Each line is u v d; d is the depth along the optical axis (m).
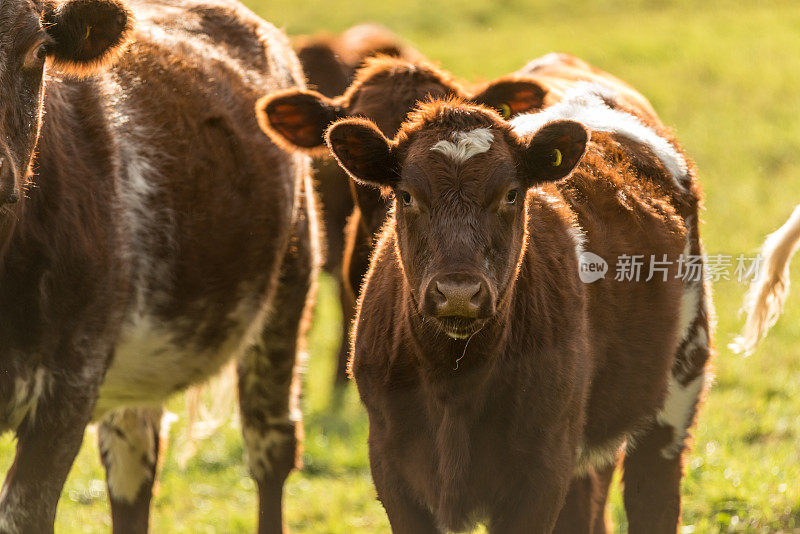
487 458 8.40
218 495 13.76
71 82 9.43
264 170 11.32
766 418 14.84
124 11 8.55
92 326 9.10
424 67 12.08
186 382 11.02
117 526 11.48
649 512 10.52
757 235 23.17
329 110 9.97
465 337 7.81
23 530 8.83
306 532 12.39
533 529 8.36
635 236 9.89
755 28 44.06
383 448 8.59
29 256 8.49
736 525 11.65
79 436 9.12
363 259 11.96
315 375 18.19
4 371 8.59
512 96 11.59
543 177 8.35
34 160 8.57
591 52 41.56
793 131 32.09
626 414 9.88
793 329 18.45
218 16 12.23
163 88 10.45
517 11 50.06
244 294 11.19
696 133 32.44
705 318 11.08
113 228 9.32
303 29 47.12
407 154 8.28
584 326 8.86
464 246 7.70
